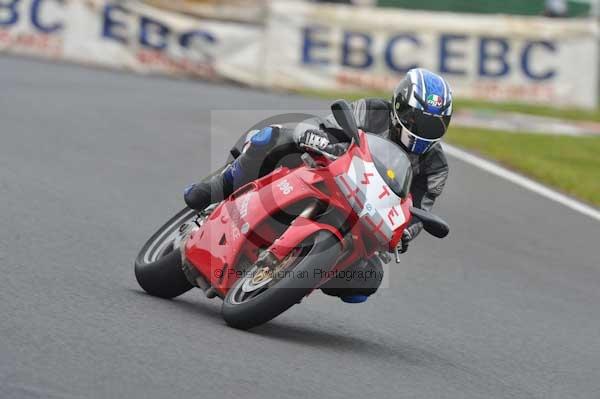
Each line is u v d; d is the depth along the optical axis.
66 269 22.34
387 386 17.53
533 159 52.31
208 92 62.53
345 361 18.70
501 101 75.75
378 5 75.44
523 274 30.03
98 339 17.03
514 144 57.78
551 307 26.84
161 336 17.98
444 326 23.34
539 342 23.28
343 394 16.52
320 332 20.95
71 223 27.17
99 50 72.69
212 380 15.87
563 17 75.75
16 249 23.28
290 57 74.62
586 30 75.81
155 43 73.19
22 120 42.97
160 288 21.72
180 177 36.28
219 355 17.41
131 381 15.11
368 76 75.50
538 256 32.72
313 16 74.62
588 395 19.73
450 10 75.56
